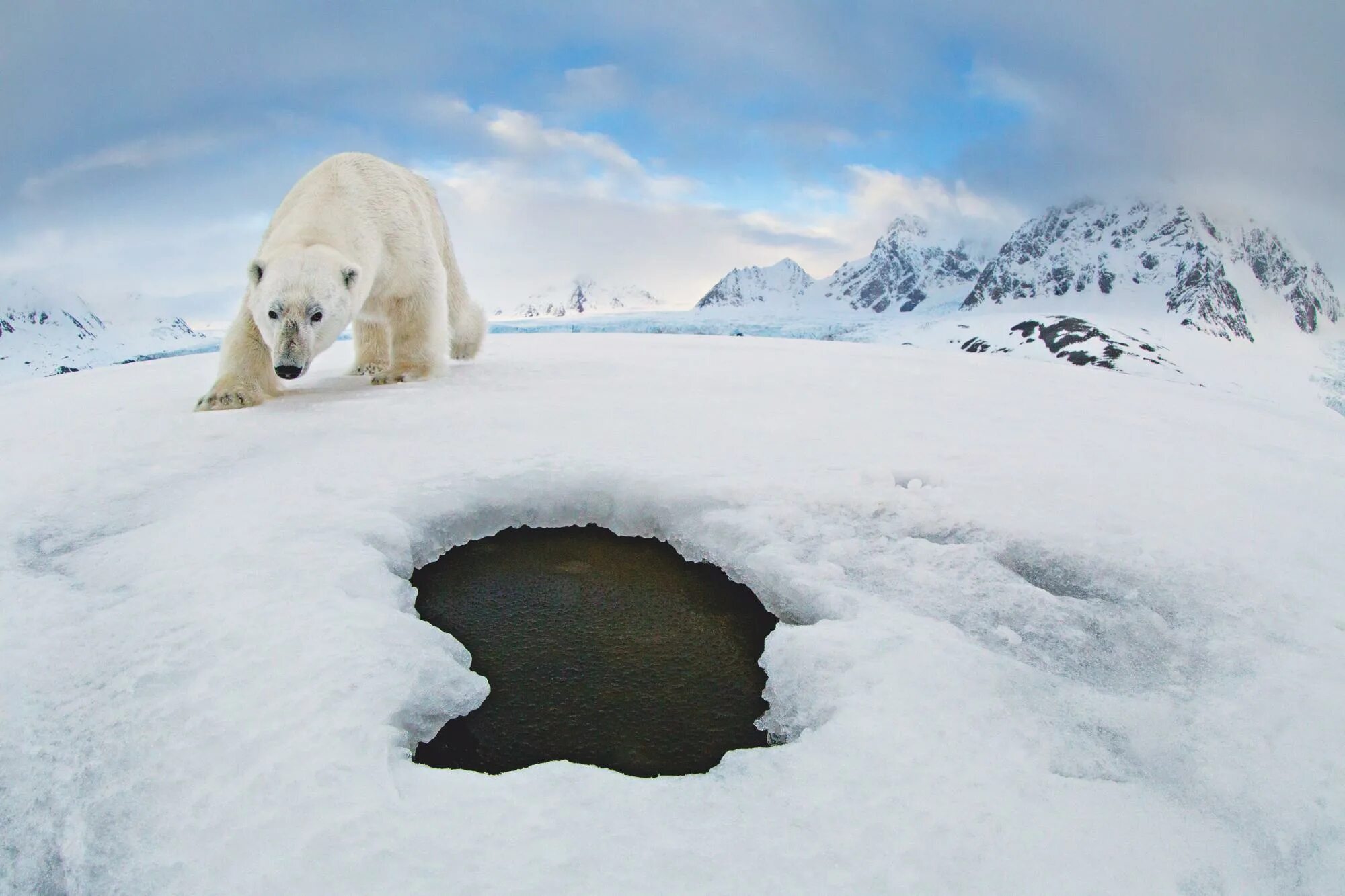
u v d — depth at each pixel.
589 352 11.01
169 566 2.67
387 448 4.30
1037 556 3.03
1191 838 1.55
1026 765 1.76
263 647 2.14
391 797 1.62
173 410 5.57
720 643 2.80
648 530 3.69
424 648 2.26
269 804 1.59
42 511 3.27
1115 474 4.11
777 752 1.80
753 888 1.39
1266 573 2.82
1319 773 1.73
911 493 3.60
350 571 2.61
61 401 6.39
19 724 1.88
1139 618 2.55
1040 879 1.42
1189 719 1.98
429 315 6.94
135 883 1.45
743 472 3.92
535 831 1.53
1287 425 6.55
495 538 3.68
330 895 1.37
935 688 2.02
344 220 5.96
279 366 4.97
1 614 2.37
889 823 1.56
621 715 2.36
